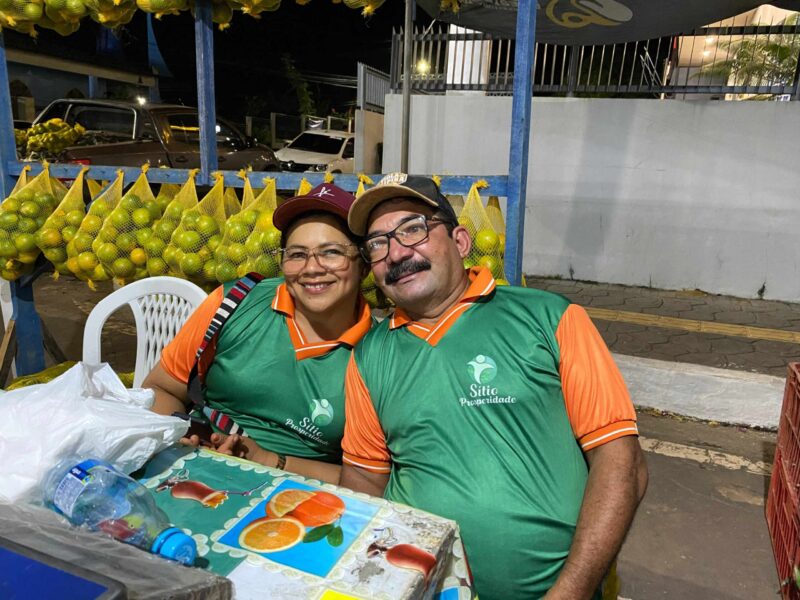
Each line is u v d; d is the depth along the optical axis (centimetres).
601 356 157
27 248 316
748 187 609
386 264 167
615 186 654
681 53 662
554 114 659
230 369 196
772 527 272
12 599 67
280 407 194
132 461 125
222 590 88
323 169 1222
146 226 285
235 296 197
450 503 154
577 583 137
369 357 174
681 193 633
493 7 478
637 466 152
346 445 179
